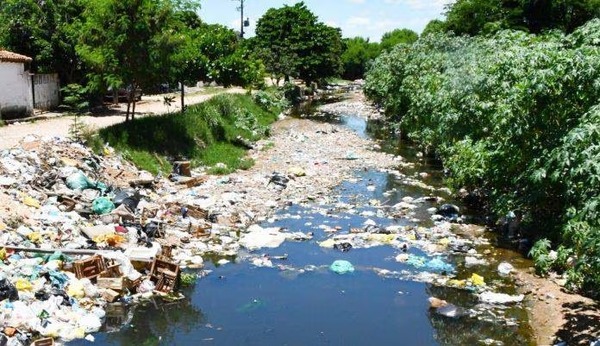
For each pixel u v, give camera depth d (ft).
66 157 54.95
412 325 33.09
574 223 31.63
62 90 90.27
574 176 33.06
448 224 51.16
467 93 55.11
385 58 128.67
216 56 90.12
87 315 31.81
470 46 82.02
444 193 62.85
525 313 34.14
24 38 91.76
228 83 92.94
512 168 43.19
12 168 48.19
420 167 77.36
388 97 115.44
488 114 48.47
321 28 204.44
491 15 130.52
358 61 308.60
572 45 40.73
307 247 45.98
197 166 72.02
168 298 35.60
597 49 37.01
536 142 40.65
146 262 37.73
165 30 70.44
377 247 45.96
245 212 53.88
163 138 71.56
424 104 73.36
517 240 46.78
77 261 35.24
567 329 31.24
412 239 47.26
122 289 34.83
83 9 90.74
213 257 43.50
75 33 86.63
